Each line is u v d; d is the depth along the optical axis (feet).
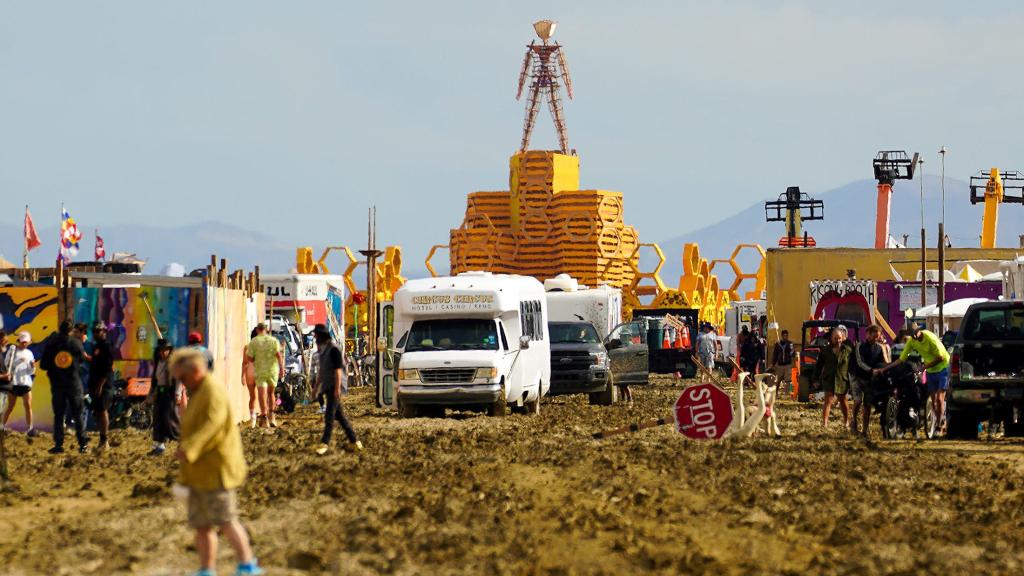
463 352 265.34
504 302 272.51
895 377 214.69
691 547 113.91
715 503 138.62
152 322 234.58
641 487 150.10
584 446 194.70
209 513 95.35
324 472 163.73
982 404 209.56
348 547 112.37
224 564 105.91
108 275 249.55
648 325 481.87
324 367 188.24
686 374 442.09
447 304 271.69
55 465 177.99
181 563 106.52
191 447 93.71
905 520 127.54
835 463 173.58
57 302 234.58
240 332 259.39
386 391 295.89
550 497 143.13
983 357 211.41
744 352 389.39
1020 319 211.61
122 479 162.81
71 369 195.00
